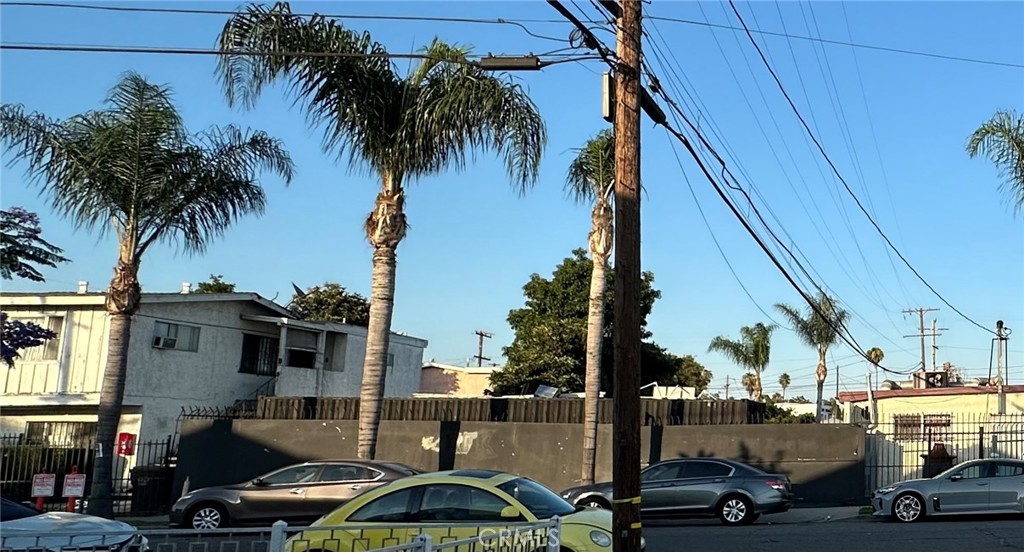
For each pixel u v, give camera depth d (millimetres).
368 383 19938
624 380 10672
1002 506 18219
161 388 29922
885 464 24344
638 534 10461
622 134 11352
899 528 17469
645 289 41344
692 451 23969
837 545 15242
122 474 27547
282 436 25906
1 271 22594
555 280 40344
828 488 22875
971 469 18672
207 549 9750
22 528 9875
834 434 23125
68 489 18875
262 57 18047
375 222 20094
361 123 19188
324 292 52812
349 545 9820
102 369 29016
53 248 23734
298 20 18391
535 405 26047
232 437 26219
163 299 29984
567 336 38438
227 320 32406
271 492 17078
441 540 9516
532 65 12023
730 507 18844
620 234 11031
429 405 27047
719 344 49531
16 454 25922
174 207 21000
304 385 34062
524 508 10094
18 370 29438
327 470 17203
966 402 31844
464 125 18719
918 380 41500
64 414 29625
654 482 19344
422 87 19266
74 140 20609
